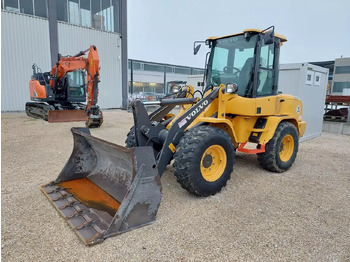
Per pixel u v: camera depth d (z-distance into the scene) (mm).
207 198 3258
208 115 3551
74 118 9633
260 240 2408
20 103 12844
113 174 3207
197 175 3021
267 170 4461
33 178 3793
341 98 10461
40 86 9719
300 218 2838
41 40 13156
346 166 4875
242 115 3891
